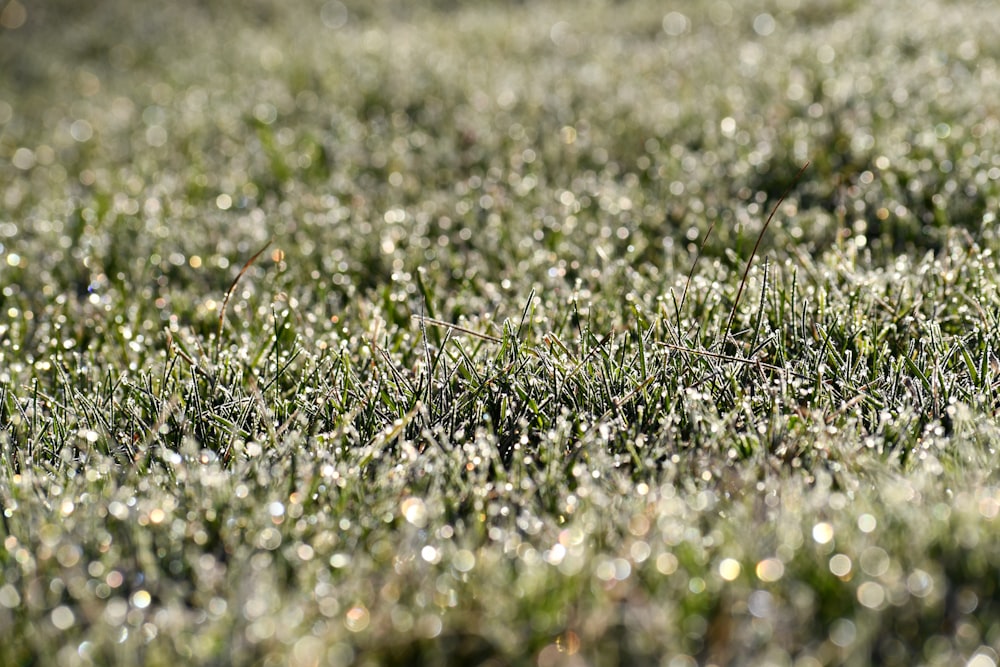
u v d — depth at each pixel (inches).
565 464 96.3
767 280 124.1
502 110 252.2
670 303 126.6
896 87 217.9
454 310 137.7
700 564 75.9
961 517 76.0
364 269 160.6
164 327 142.9
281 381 117.3
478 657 71.6
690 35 325.7
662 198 183.3
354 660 70.9
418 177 214.8
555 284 141.9
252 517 88.3
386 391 110.3
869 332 114.7
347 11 442.6
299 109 282.8
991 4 286.0
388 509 89.7
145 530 86.7
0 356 131.6
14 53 439.2
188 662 71.4
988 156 171.9
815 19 321.7
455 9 428.5
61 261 175.2
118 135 290.7
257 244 175.2
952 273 126.7
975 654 66.5
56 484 95.6
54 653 73.1
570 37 338.6
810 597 71.4
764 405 102.2
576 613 73.1
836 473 90.7
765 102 228.4
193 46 409.1
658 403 103.0
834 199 172.4
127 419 110.4
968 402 99.9
